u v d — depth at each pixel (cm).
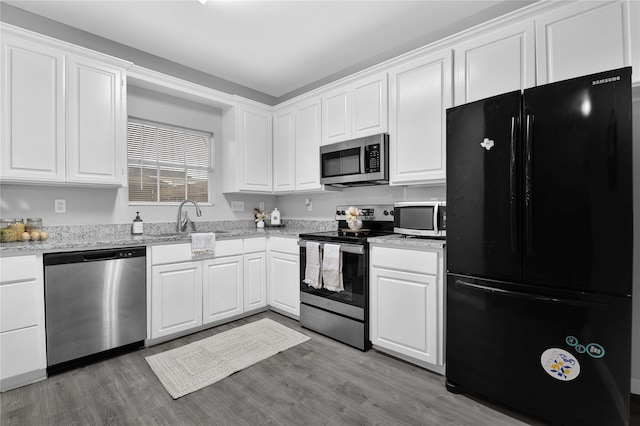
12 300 183
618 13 159
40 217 234
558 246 147
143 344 240
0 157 195
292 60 304
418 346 207
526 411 157
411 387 188
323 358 224
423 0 218
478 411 165
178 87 296
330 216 343
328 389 185
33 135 208
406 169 243
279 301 310
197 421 157
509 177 161
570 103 144
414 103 238
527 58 187
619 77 133
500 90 197
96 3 217
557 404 148
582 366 142
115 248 223
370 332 235
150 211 297
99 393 180
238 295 297
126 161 252
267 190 360
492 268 168
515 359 160
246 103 343
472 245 175
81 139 228
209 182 349
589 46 167
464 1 220
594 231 139
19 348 185
